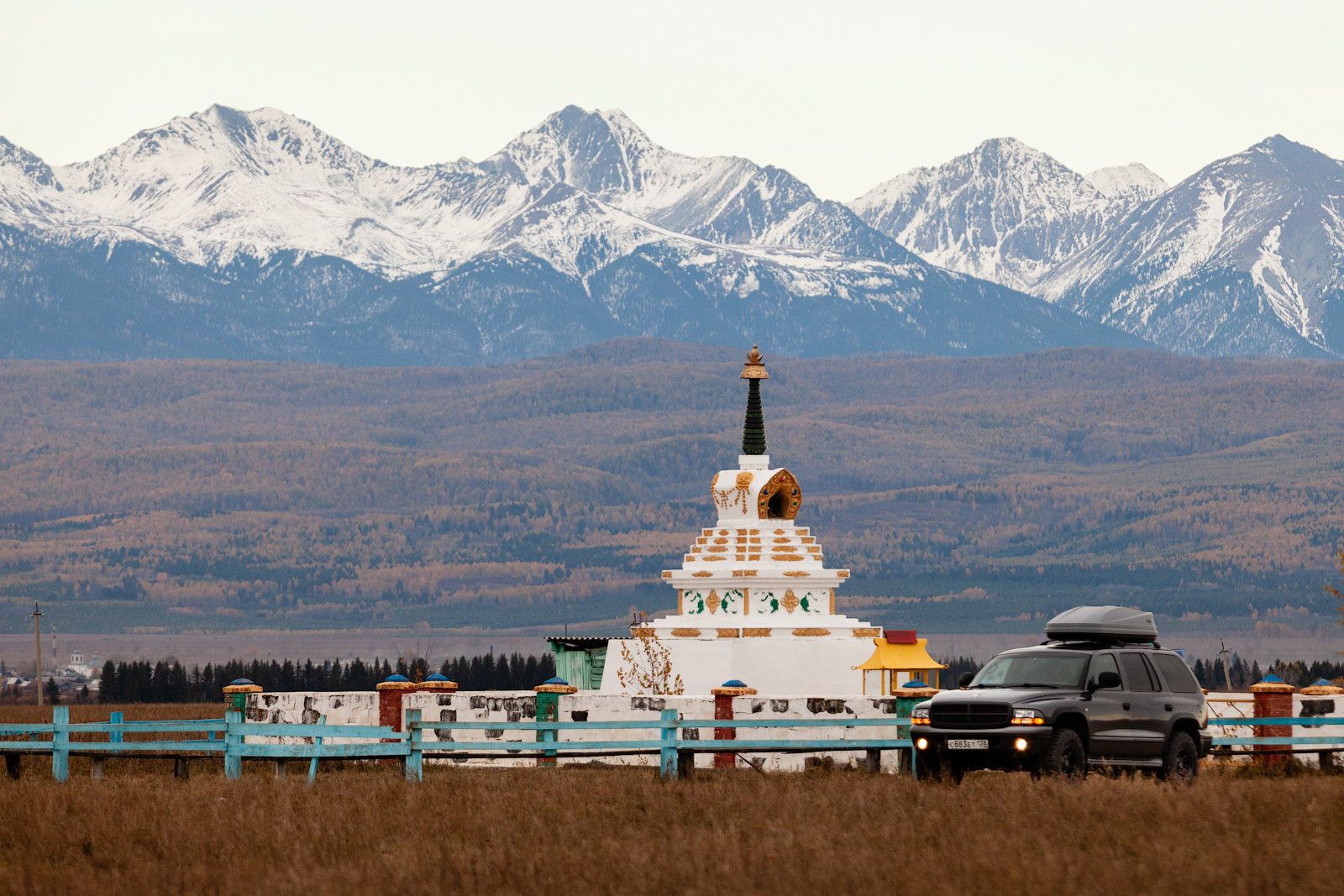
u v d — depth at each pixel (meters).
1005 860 68.69
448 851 75.62
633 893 66.31
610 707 135.75
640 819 88.75
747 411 188.88
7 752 117.25
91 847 81.81
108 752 117.56
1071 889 63.69
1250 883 63.97
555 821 87.50
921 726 105.25
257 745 114.75
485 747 134.12
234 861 75.38
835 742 115.38
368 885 68.69
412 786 103.38
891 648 171.88
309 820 87.12
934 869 67.88
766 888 66.31
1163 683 108.62
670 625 178.50
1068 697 103.31
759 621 176.00
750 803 92.88
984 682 109.44
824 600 180.50
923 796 92.62
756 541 181.00
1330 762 123.75
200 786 106.12
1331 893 62.97
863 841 76.75
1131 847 72.88
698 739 128.75
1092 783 92.94
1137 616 113.69
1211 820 79.00
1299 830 76.50
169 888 69.50
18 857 79.62
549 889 67.44
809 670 174.25
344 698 143.00
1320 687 135.50
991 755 101.19
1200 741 110.25
